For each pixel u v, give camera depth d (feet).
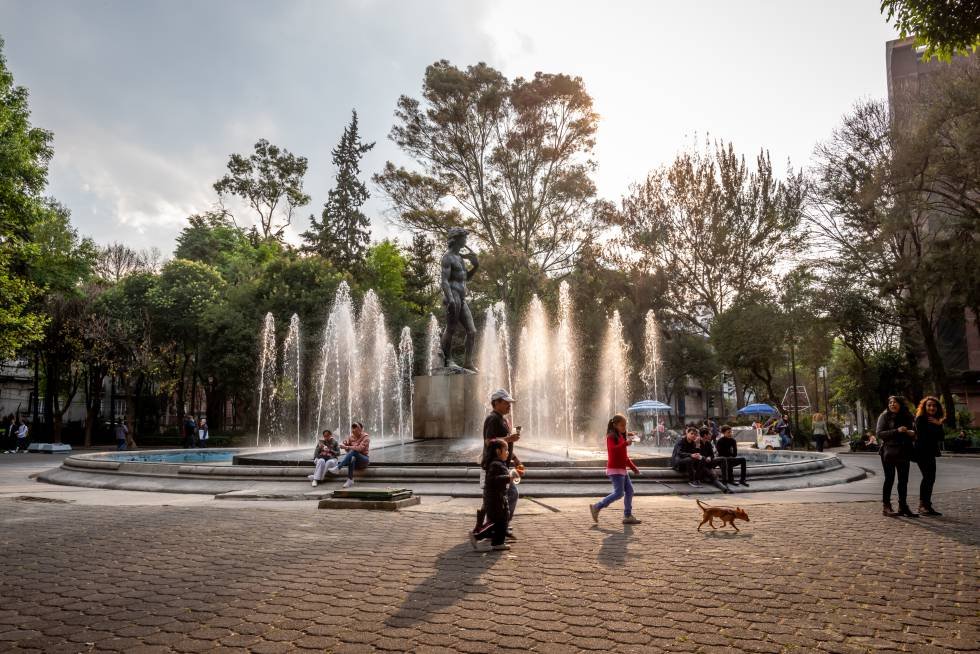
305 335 127.34
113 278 184.65
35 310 128.88
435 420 62.13
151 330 149.48
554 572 20.71
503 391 26.30
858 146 120.88
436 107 136.15
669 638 14.53
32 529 29.43
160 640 14.56
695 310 161.99
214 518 32.60
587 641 14.33
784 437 107.55
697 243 151.74
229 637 14.73
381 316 132.67
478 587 18.86
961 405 145.59
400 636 14.70
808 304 130.00
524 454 52.37
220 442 131.85
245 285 136.77
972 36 26.37
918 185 106.73
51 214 111.65
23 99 92.63
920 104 106.32
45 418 155.43
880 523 30.27
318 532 28.37
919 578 19.80
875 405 139.13
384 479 44.29
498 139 140.56
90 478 51.65
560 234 141.28
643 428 152.15
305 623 15.67
